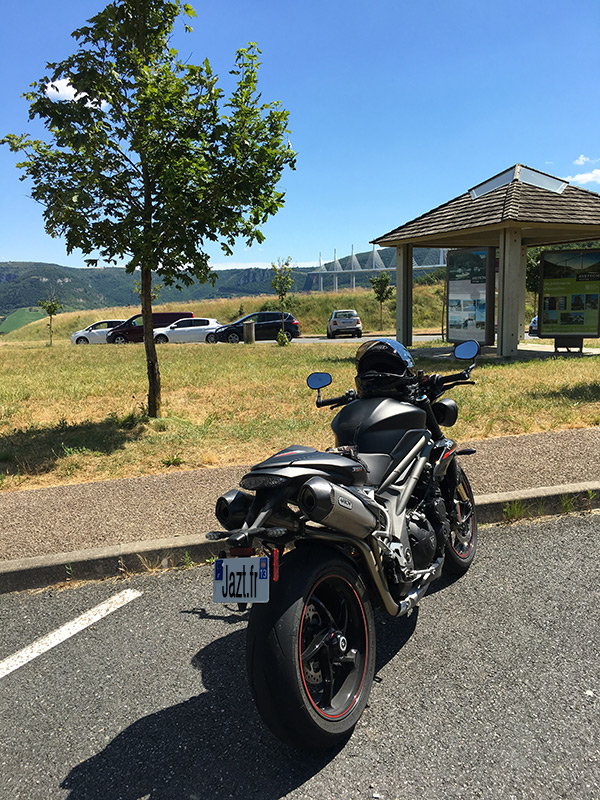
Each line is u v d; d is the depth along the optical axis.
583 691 2.93
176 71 8.36
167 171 7.27
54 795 2.44
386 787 2.39
